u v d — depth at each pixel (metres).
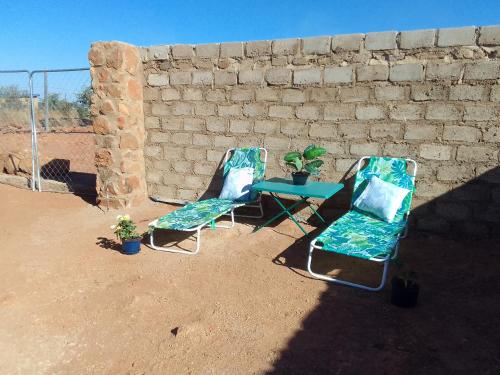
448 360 2.33
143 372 2.29
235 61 5.09
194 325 2.71
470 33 3.94
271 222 5.13
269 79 4.93
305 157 4.43
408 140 4.38
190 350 2.47
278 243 4.38
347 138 4.66
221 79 5.21
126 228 4.06
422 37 4.12
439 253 3.99
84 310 2.95
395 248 3.64
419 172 4.39
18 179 7.20
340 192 4.84
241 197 5.00
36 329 2.70
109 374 2.28
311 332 2.64
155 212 5.59
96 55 5.29
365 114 4.52
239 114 5.21
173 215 4.41
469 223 4.28
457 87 4.07
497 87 3.93
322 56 4.61
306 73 4.72
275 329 2.69
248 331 2.67
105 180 5.66
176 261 3.90
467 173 4.20
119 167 5.55
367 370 2.26
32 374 2.28
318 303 3.03
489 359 2.33
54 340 2.59
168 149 5.78
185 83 5.45
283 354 2.41
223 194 5.12
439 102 4.18
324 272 3.62
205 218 4.24
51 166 8.09
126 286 3.34
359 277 3.51
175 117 5.62
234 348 2.48
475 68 3.97
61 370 2.31
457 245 4.16
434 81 4.16
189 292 3.24
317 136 4.82
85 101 8.34
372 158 4.48
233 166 5.23
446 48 4.05
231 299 3.12
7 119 10.41
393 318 2.79
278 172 5.12
